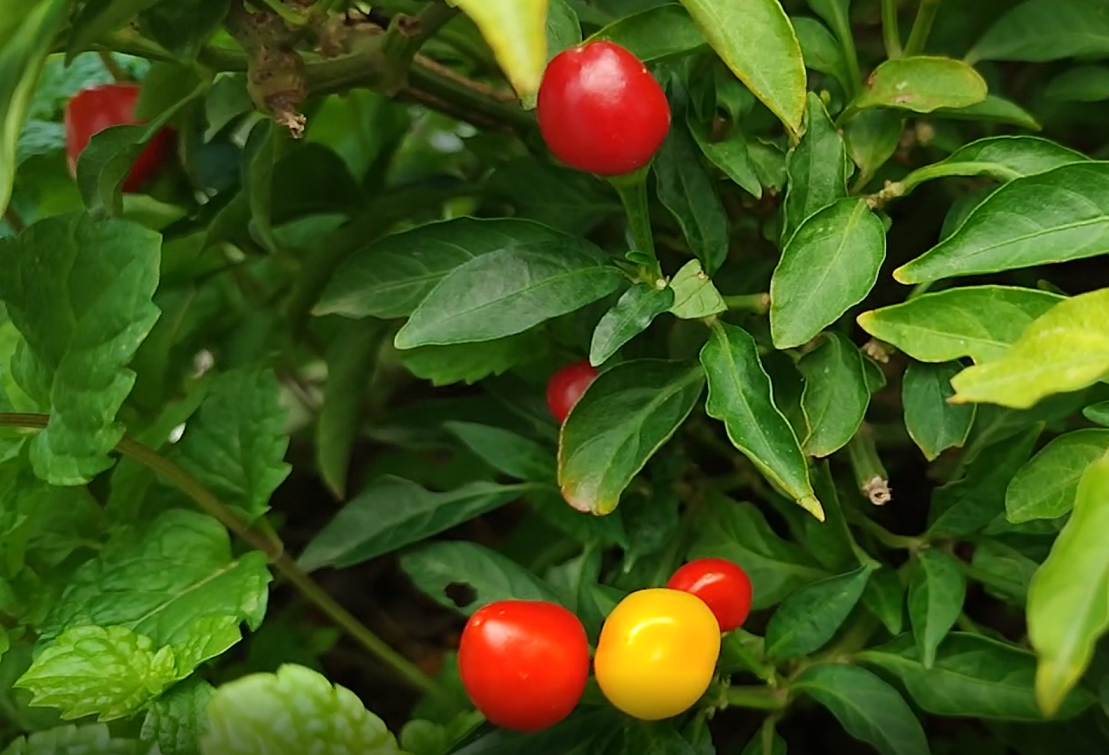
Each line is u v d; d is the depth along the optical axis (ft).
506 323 0.84
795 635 0.88
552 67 0.81
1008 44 0.99
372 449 1.23
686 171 0.89
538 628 0.81
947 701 0.88
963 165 0.86
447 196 1.05
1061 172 0.77
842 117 0.91
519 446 0.98
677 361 0.87
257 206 0.95
